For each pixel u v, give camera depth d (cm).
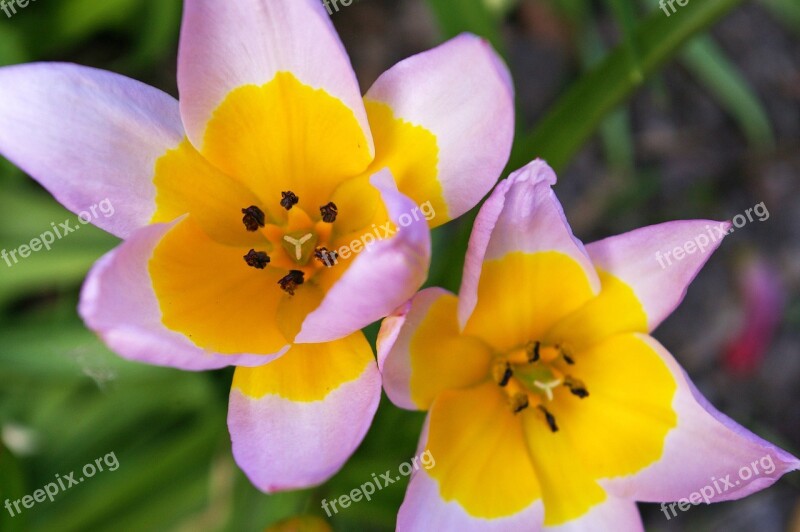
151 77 38
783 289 39
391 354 26
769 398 40
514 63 42
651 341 27
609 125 40
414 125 26
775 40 44
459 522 26
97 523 32
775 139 43
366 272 24
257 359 26
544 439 28
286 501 31
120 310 24
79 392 34
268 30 26
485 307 27
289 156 27
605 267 27
